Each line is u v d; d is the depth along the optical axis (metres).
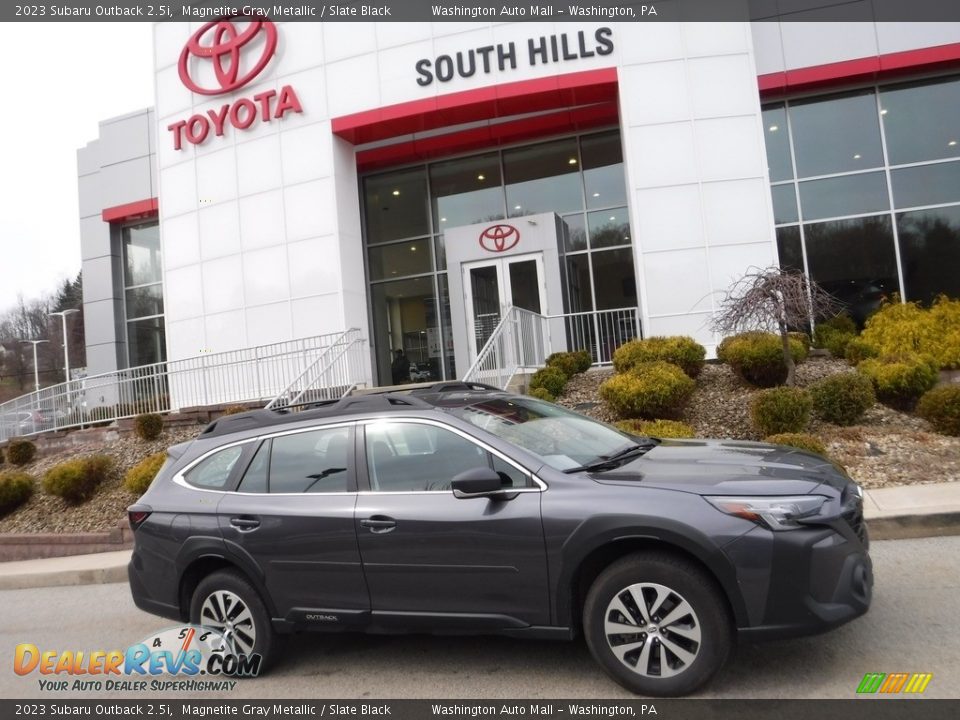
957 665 4.02
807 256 16.12
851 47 15.51
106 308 23.61
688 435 9.13
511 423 4.79
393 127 16.25
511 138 17.45
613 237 17.23
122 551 9.67
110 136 23.31
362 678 4.74
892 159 15.88
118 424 15.40
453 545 4.27
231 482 5.07
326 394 14.10
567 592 4.04
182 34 17.80
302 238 16.47
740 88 14.42
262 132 16.88
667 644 3.88
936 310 13.30
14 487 12.43
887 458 8.34
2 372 67.69
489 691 4.31
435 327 18.36
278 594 4.75
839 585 3.76
